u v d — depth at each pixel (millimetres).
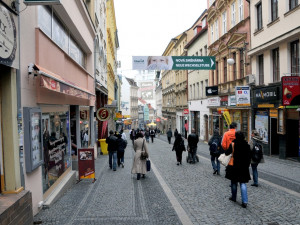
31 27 6121
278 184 8828
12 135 5113
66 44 10641
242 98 17641
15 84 5246
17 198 4762
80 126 12953
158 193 8078
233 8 22422
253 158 8414
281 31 14961
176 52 49094
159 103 76062
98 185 9320
